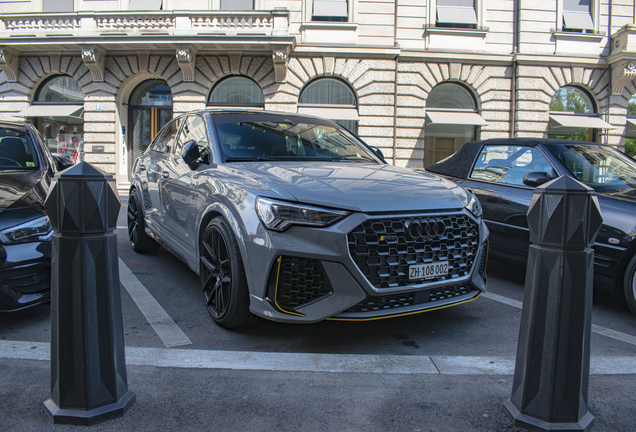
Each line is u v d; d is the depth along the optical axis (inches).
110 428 62.1
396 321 114.0
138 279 149.7
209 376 78.7
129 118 603.2
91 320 62.7
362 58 557.3
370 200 90.4
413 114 573.9
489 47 578.9
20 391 71.6
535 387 62.7
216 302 106.1
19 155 136.9
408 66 568.4
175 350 90.4
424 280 93.0
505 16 577.3
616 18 590.6
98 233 63.1
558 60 573.3
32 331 102.4
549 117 583.5
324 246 85.8
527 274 64.2
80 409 63.0
